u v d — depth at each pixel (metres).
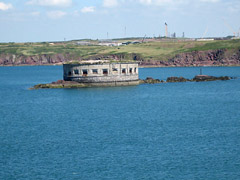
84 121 106.25
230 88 183.62
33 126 101.19
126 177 64.06
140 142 82.69
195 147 78.62
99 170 67.00
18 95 166.88
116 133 91.12
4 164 70.56
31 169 67.94
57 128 97.81
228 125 98.62
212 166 68.19
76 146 80.56
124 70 179.88
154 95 158.38
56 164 70.12
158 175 64.69
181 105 133.50
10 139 87.38
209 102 140.38
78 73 176.62
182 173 65.38
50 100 147.25
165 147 78.88
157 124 100.94
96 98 148.38
